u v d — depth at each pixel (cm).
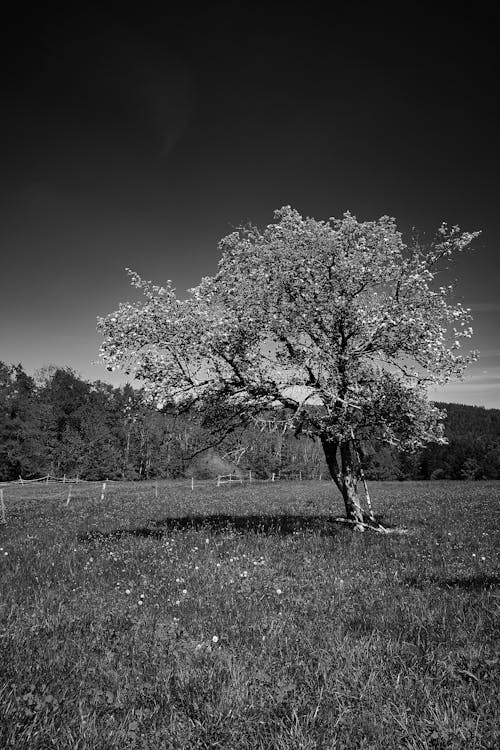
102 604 838
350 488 1756
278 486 5491
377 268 1661
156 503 3144
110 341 1530
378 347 1623
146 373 1532
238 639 677
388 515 2209
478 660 591
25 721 458
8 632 677
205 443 1753
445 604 816
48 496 4438
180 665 586
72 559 1219
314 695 518
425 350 1591
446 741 436
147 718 481
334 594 891
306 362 1580
